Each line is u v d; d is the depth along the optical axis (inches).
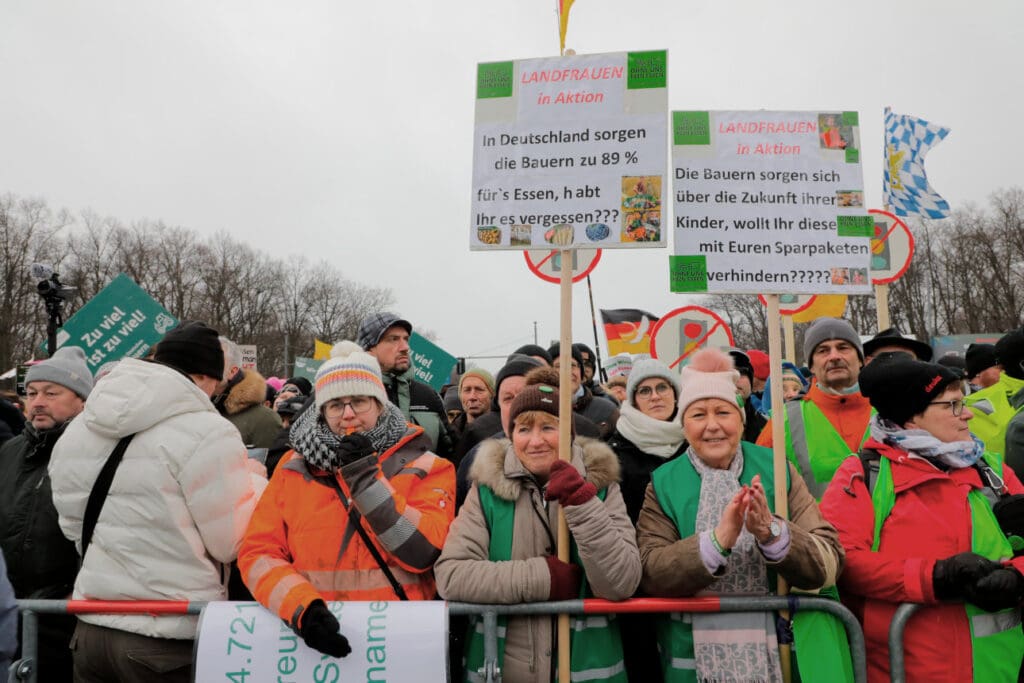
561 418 106.0
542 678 102.6
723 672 102.2
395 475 111.3
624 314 388.2
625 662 121.2
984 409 180.1
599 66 118.6
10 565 121.3
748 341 2233.0
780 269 118.8
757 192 120.2
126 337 238.2
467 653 108.1
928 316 1739.7
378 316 183.6
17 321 1822.1
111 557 107.7
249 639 101.9
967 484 104.4
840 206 120.6
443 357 351.6
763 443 145.8
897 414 107.3
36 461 126.2
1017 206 1803.6
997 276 1796.3
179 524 106.5
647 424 130.8
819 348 149.1
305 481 109.3
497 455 109.5
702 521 105.4
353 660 100.4
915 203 240.7
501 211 118.5
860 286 118.5
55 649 120.1
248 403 190.4
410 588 107.7
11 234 1863.9
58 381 127.0
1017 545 103.3
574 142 117.8
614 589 100.2
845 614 101.8
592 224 115.7
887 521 105.3
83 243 2213.3
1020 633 105.1
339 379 109.3
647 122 116.5
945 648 100.7
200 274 2463.1
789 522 103.3
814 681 99.7
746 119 121.7
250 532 107.6
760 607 103.0
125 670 105.7
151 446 106.8
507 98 120.6
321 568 106.0
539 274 171.8
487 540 106.7
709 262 118.6
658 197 115.0
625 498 128.3
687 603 102.4
